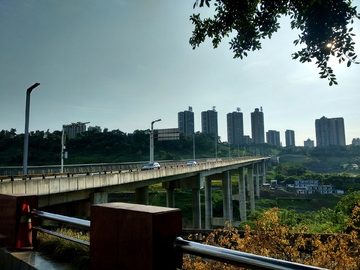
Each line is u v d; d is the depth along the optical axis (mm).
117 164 47219
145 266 2162
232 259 1983
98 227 2734
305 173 131750
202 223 61188
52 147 85750
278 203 91875
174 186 39750
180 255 2389
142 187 27656
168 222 2291
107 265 2562
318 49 4938
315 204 91188
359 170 162250
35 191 14727
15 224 4367
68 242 4312
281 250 7664
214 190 85875
